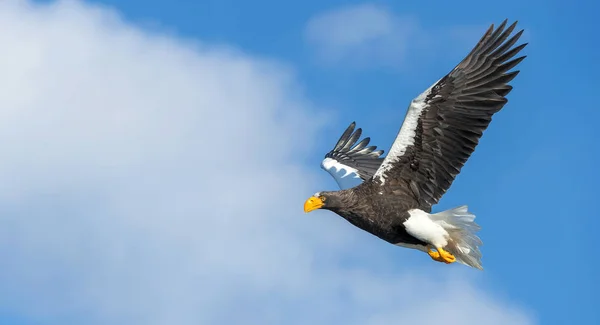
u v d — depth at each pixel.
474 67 16.16
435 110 16.42
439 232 16.45
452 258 16.42
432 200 16.78
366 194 16.97
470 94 16.19
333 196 17.14
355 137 21.75
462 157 16.41
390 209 16.78
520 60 15.98
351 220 17.22
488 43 16.14
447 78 16.23
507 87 16.00
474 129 16.23
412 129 16.64
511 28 16.08
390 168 16.92
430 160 16.64
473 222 16.33
